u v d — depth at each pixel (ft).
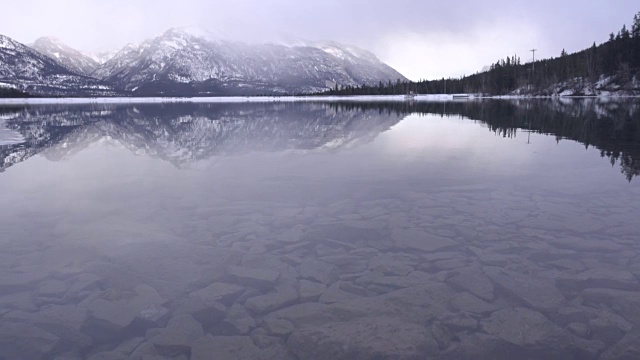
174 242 20.54
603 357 11.97
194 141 60.49
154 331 13.53
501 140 56.75
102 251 19.58
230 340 12.95
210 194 29.48
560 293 15.14
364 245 19.88
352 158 43.80
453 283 16.07
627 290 15.24
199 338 13.12
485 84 365.81
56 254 19.31
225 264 18.11
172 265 18.06
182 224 23.13
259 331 13.44
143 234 21.63
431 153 46.34
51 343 12.98
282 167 39.17
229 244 20.27
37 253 19.44
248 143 57.11
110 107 226.79
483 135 63.67
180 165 41.27
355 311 14.30
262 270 17.42
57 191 30.96
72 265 18.19
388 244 19.93
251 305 14.89
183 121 103.76
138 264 18.19
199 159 44.57
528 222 22.31
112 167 40.81
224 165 40.73
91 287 16.31
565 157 42.11
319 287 16.05
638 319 13.56
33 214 25.27
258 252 19.25
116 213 25.31
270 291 15.83
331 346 12.55
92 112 162.81
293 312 14.37
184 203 27.22
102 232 22.02
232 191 30.22
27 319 14.23
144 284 16.44
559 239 19.90
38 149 54.19
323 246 19.84
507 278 16.28
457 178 33.30
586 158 41.39
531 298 14.84
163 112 158.51
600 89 259.39
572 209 24.34
